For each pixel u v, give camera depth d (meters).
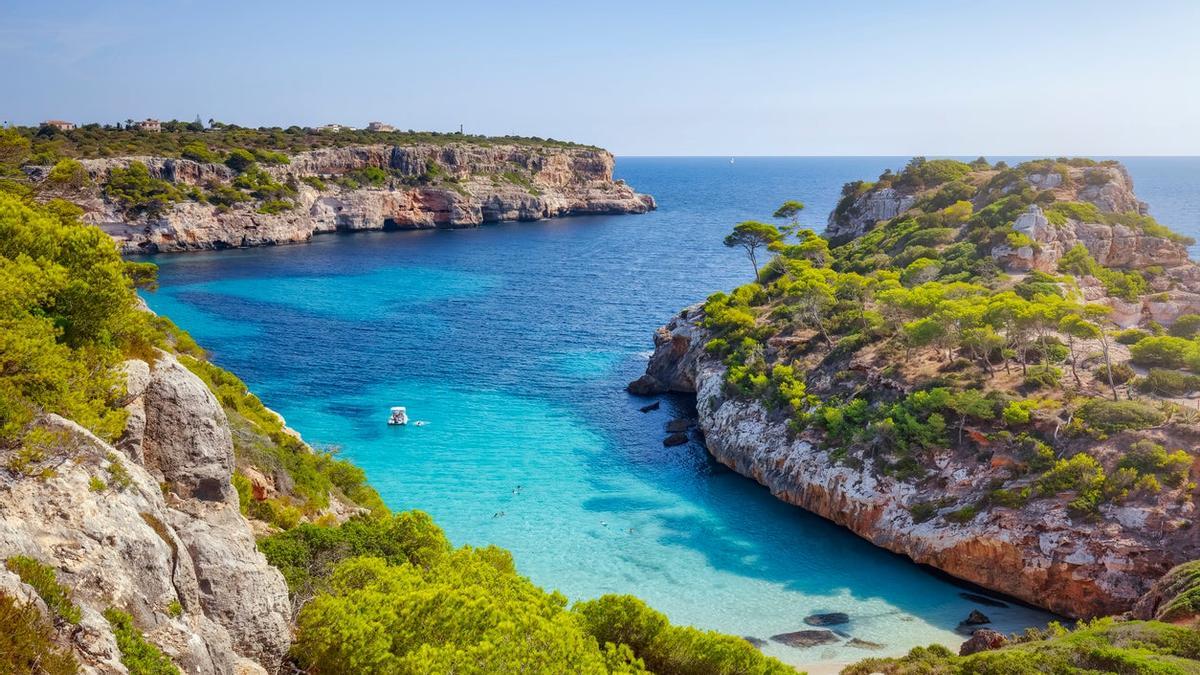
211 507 22.89
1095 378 59.72
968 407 54.28
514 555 52.22
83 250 26.20
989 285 82.38
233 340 106.50
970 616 45.59
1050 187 115.38
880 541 54.22
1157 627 34.75
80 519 15.67
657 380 89.56
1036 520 47.44
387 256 187.88
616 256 196.25
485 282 158.38
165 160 186.25
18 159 69.31
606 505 60.50
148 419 22.62
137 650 14.33
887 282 84.81
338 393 86.12
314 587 25.70
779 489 62.28
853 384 65.75
